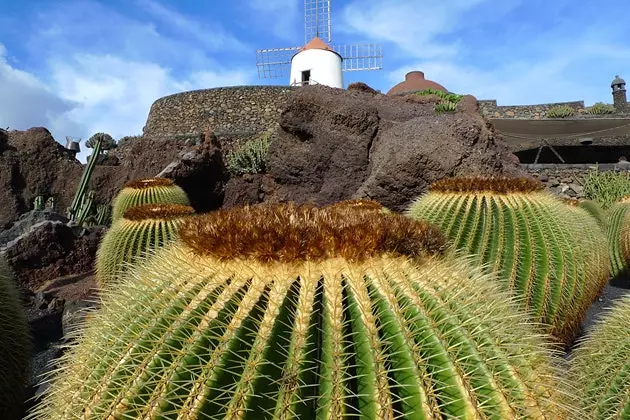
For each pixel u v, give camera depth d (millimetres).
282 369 1749
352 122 11383
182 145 16453
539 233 4535
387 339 1825
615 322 3283
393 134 10367
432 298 2002
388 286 1988
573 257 4578
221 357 1760
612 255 9477
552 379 2104
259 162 15281
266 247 2047
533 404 1833
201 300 1954
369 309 1899
